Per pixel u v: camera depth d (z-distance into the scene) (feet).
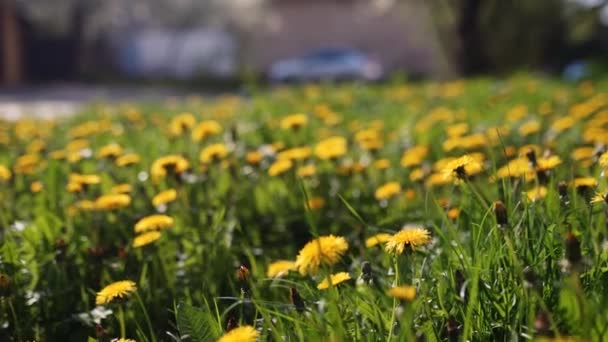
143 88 90.38
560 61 71.05
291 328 7.14
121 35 121.49
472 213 9.23
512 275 6.74
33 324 8.95
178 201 11.58
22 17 106.63
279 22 114.83
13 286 8.87
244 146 16.08
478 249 7.36
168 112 28.91
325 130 18.62
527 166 9.21
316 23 113.09
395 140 17.06
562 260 6.70
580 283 6.54
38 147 16.51
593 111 17.11
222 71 116.67
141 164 15.15
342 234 11.53
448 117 18.76
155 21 136.26
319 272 7.25
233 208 11.91
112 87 93.04
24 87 94.48
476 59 57.26
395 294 5.69
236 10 121.19
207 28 123.54
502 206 6.89
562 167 11.35
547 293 6.66
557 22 67.72
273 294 8.91
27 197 13.34
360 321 7.14
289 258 10.79
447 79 57.11
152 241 8.99
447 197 11.74
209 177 12.89
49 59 113.29
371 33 109.50
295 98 29.27
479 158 11.28
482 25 61.16
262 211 12.39
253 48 116.26
